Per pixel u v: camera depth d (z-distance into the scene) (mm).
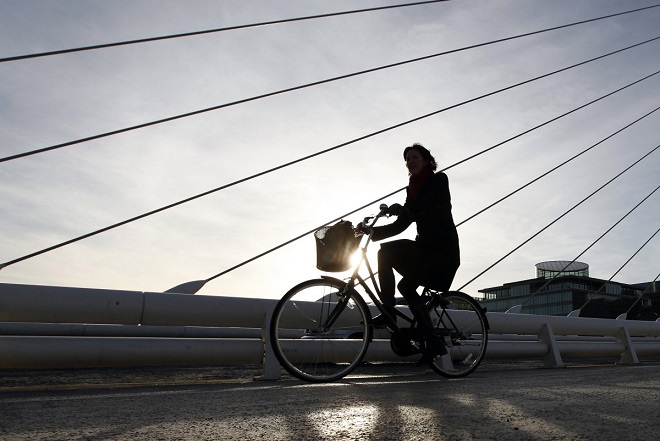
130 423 2033
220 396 2834
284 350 4129
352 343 4395
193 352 4047
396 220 4008
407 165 4152
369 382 3803
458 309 4516
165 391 3115
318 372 4004
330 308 3996
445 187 4031
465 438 1760
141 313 3961
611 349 6965
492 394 2887
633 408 2355
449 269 4020
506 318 5809
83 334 5805
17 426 1978
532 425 1966
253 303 4250
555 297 60625
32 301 3664
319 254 3834
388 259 4020
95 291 3873
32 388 3326
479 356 4516
